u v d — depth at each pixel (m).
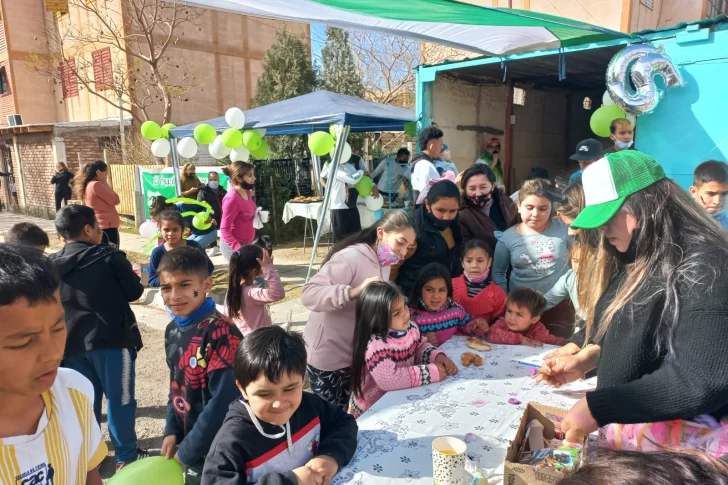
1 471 1.09
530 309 2.65
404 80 17.05
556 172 9.04
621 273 1.48
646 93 4.18
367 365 2.18
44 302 1.00
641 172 1.25
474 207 3.44
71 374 1.32
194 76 15.20
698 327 1.09
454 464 1.38
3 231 12.44
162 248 4.06
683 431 1.24
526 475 1.31
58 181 11.88
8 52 17.77
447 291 2.69
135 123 14.77
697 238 1.18
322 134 6.22
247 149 7.04
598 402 1.24
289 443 1.57
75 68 16.08
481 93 7.20
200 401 2.04
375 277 2.31
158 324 5.54
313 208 8.74
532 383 2.15
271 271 3.38
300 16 3.35
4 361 0.98
